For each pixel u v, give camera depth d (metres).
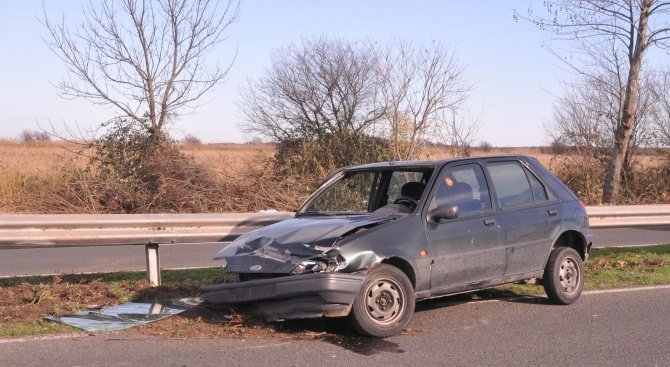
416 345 6.28
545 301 8.21
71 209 15.46
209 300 6.64
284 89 22.39
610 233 16.02
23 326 6.75
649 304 8.05
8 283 8.89
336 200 7.98
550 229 7.91
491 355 5.98
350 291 6.19
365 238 6.49
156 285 8.62
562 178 20.62
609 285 9.15
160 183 16.17
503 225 7.44
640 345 6.31
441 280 6.93
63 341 6.30
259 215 9.26
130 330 6.67
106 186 15.79
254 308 6.74
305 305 6.25
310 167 19.08
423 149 19.31
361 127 20.97
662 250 12.39
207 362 5.71
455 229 7.05
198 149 20.42
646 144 21.48
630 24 17.80
